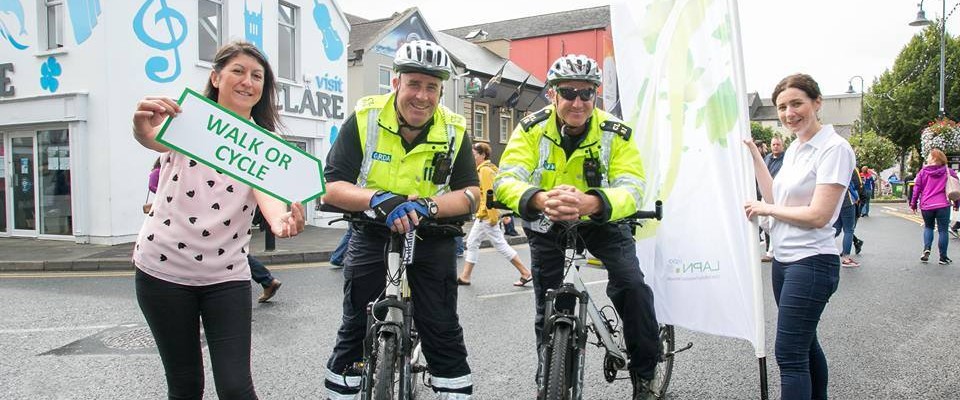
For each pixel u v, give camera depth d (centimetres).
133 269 962
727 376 442
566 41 3725
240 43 259
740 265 352
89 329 552
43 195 1270
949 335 543
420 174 303
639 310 331
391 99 300
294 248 1134
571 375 295
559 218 279
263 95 267
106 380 421
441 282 311
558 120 328
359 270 310
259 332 546
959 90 4047
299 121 1577
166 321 249
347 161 298
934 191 998
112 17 1171
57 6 1243
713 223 362
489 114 2836
